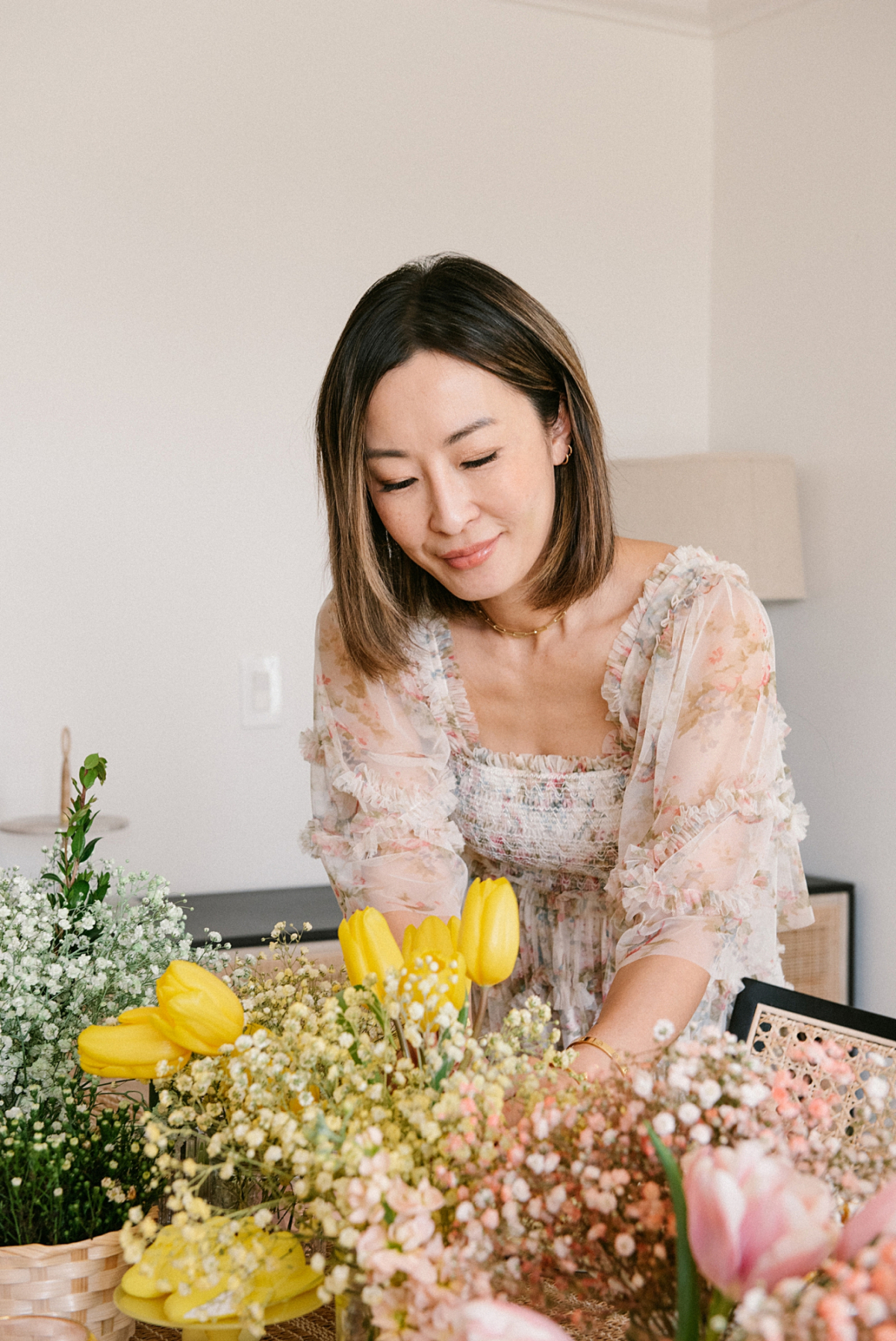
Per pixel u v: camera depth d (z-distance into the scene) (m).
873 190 2.90
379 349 1.05
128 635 2.77
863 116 2.92
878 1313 0.44
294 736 2.92
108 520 2.75
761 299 3.22
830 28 3.00
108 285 2.73
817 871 3.03
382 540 1.33
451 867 1.36
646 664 1.26
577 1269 0.56
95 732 2.75
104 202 2.72
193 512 2.82
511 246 3.13
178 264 2.79
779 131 3.16
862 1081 0.65
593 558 1.22
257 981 0.92
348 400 1.09
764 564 2.82
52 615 2.71
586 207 3.21
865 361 2.92
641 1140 0.57
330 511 1.23
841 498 2.98
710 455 2.84
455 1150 0.59
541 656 1.33
